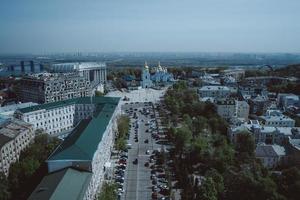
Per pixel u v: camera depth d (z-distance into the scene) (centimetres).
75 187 15975
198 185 19650
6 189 17988
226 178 19800
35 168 19988
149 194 19662
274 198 16975
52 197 14488
